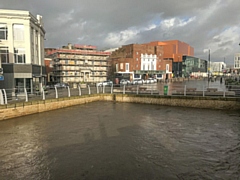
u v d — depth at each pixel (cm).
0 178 711
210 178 704
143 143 1052
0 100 1571
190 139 1116
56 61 5962
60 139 1112
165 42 11188
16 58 2445
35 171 758
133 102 2469
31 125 1399
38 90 2559
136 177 709
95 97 2594
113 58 7588
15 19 2395
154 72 7700
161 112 1875
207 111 1911
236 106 1920
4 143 1051
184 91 2233
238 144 1040
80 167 786
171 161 838
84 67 5997
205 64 14375
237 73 9962
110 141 1081
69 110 1967
